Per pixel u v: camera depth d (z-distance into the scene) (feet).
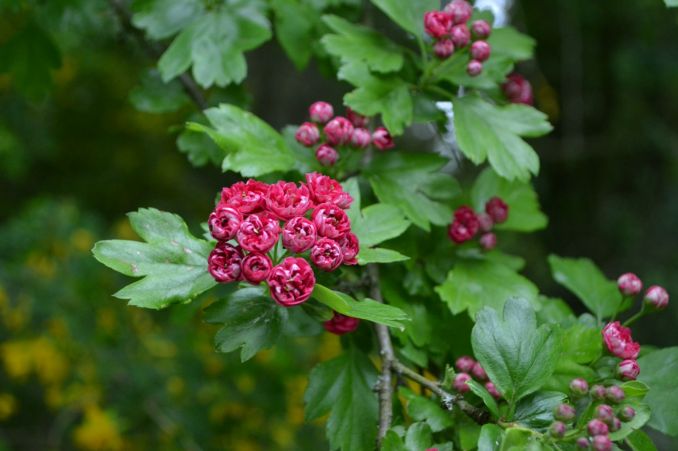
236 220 1.29
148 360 2.97
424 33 1.69
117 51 5.27
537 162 1.58
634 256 4.80
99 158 5.98
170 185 6.06
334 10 1.94
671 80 4.39
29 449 3.26
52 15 2.07
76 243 3.23
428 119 1.64
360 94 1.58
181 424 2.87
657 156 4.81
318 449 3.32
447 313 1.59
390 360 1.46
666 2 1.51
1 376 3.29
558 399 1.35
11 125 4.60
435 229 1.64
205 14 1.78
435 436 1.46
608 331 1.45
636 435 1.39
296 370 3.00
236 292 1.40
